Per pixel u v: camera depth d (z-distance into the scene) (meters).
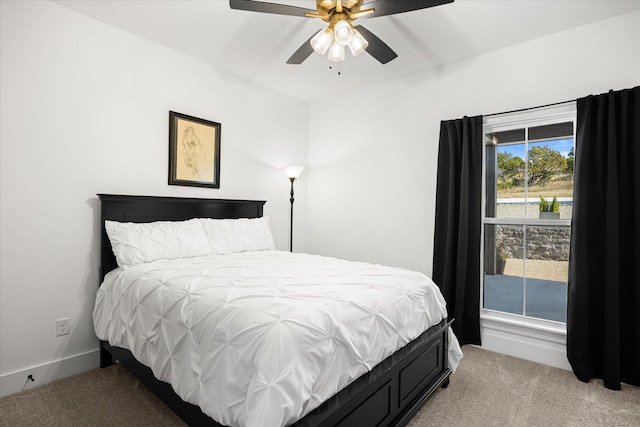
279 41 2.80
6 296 2.07
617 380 2.17
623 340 2.25
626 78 2.30
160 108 2.87
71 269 2.35
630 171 2.23
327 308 1.44
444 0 1.65
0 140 2.04
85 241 2.42
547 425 1.80
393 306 1.74
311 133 4.36
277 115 3.96
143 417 1.82
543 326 2.63
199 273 1.96
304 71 3.39
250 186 3.68
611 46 2.35
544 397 2.08
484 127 2.98
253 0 1.71
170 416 1.84
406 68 3.26
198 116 3.15
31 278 2.17
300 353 1.22
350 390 1.37
